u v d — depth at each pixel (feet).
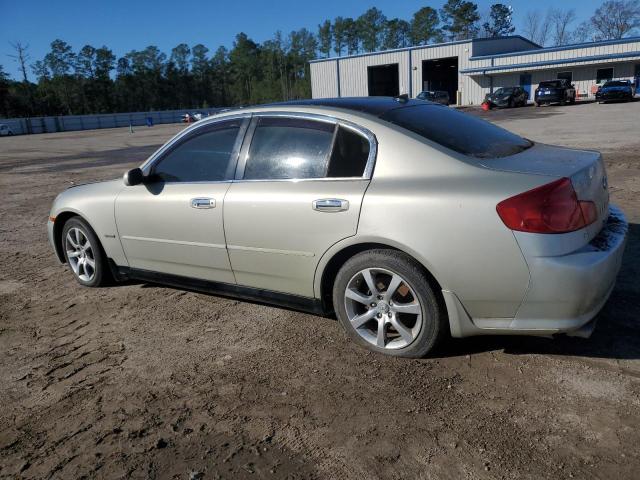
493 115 102.47
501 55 161.79
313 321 13.14
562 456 7.84
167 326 13.44
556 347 10.96
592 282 9.20
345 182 11.00
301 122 11.98
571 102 124.26
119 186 15.17
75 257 16.98
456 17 355.97
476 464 7.80
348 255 11.33
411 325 11.23
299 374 10.66
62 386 10.80
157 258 14.49
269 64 435.53
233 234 12.53
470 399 9.41
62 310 15.07
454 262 9.73
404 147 10.61
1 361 12.07
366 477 7.71
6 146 113.29
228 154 12.95
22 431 9.34
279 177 11.96
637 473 7.41
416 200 10.00
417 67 180.75
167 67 415.44
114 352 12.19
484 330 10.02
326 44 435.53
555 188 9.20
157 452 8.56
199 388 10.41
